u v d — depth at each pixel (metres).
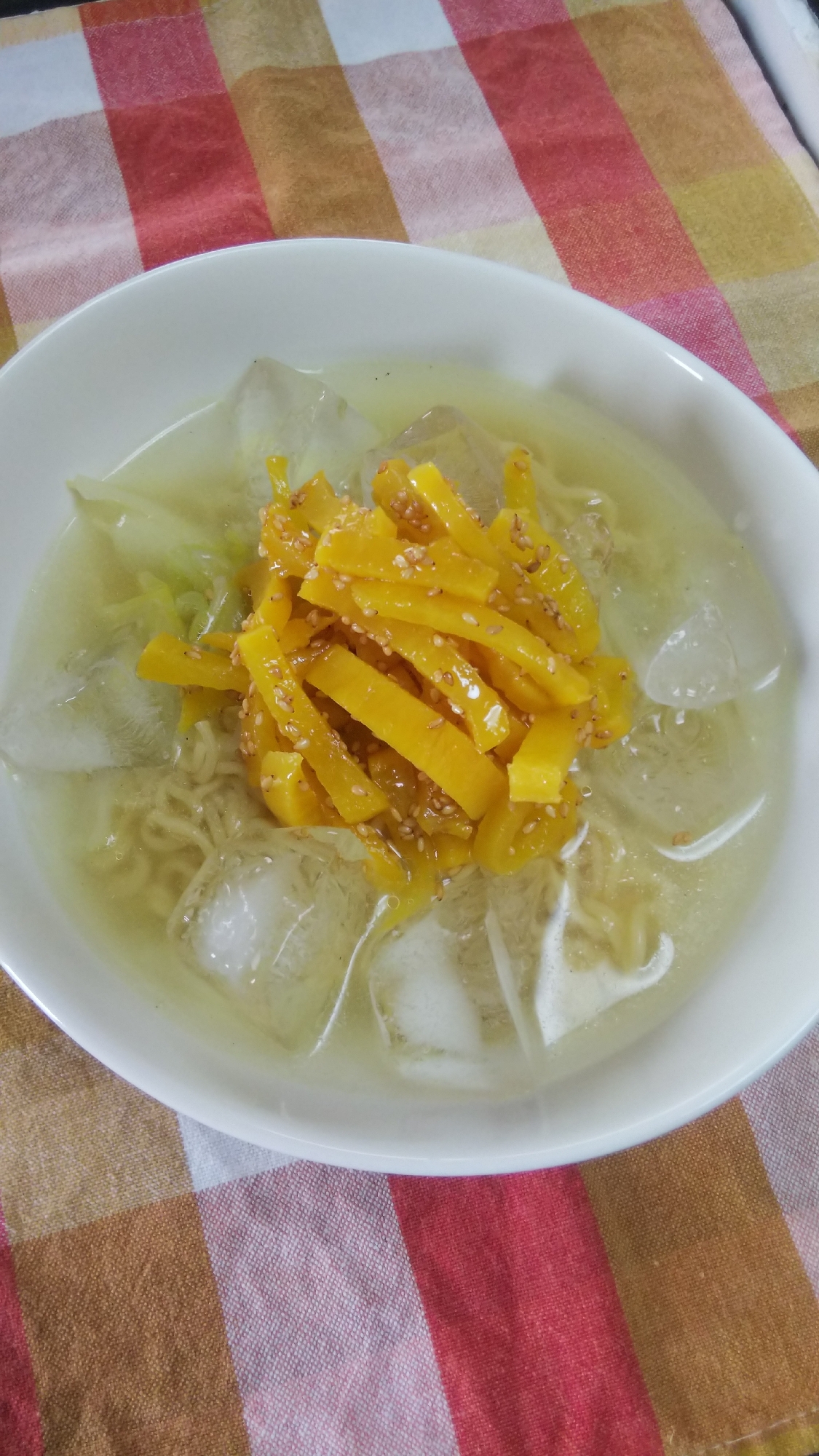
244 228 0.43
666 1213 0.34
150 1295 0.32
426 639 0.32
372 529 0.32
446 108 0.45
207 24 0.46
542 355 0.37
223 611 0.35
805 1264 0.34
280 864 0.32
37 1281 0.32
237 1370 0.32
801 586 0.34
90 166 0.44
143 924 0.33
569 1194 0.34
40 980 0.29
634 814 0.35
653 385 0.36
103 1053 0.28
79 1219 0.33
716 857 0.35
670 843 0.35
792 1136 0.35
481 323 0.36
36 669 0.35
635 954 0.34
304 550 0.33
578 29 0.47
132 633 0.35
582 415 0.37
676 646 0.34
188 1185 0.33
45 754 0.33
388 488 0.33
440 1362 0.32
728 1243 0.34
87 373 0.35
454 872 0.33
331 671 0.32
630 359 0.36
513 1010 0.32
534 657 0.31
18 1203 0.33
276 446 0.36
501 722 0.31
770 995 0.30
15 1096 0.33
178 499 0.37
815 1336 0.33
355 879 0.33
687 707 0.35
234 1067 0.30
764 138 0.45
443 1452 0.32
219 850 0.33
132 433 0.37
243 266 0.35
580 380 0.37
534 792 0.31
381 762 0.33
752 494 0.35
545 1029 0.33
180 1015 0.31
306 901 0.32
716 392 0.35
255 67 0.45
